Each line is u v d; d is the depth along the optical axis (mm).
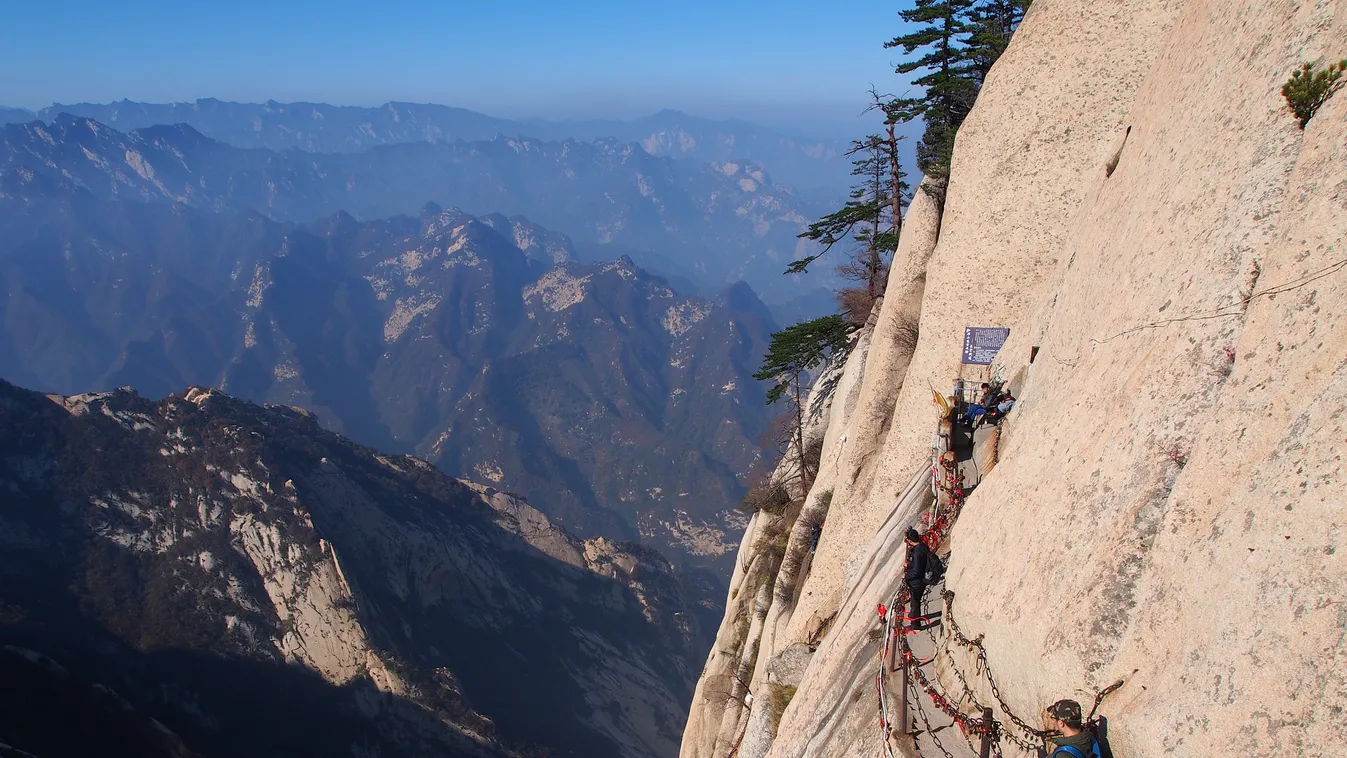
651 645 198625
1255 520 8883
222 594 149750
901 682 16297
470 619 172750
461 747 135375
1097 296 14391
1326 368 8680
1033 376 16688
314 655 143750
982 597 13797
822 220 41219
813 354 44125
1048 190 22594
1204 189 12164
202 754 109875
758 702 27562
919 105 35562
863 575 22859
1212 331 10938
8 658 100750
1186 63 14398
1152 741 9398
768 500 45062
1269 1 12156
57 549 155875
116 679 127875
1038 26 22844
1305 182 9898
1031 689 12031
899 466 25328
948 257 24750
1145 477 11078
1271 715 8078
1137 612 10344
